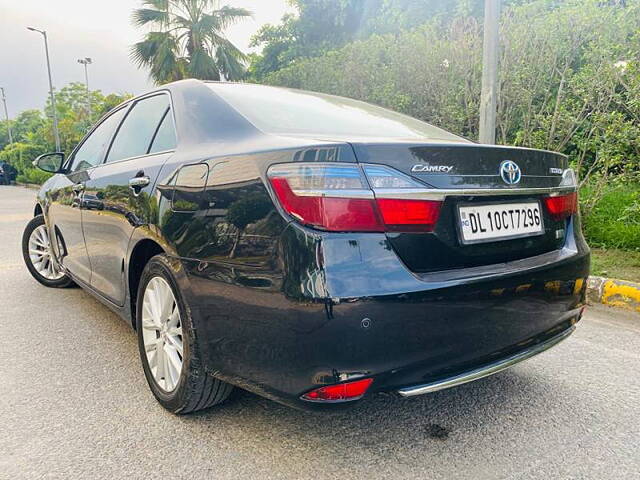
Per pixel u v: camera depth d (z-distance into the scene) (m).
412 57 6.91
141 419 2.13
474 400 2.32
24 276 4.82
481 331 1.72
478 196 1.78
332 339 1.48
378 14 15.58
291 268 1.53
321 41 18.22
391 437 2.00
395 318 1.52
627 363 2.75
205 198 1.89
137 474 1.76
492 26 4.41
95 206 2.93
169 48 15.83
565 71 5.24
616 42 4.95
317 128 2.14
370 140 1.66
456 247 1.71
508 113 5.68
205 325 1.87
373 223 1.54
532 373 2.62
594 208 5.33
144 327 2.33
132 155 2.80
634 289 3.64
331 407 1.54
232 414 2.17
